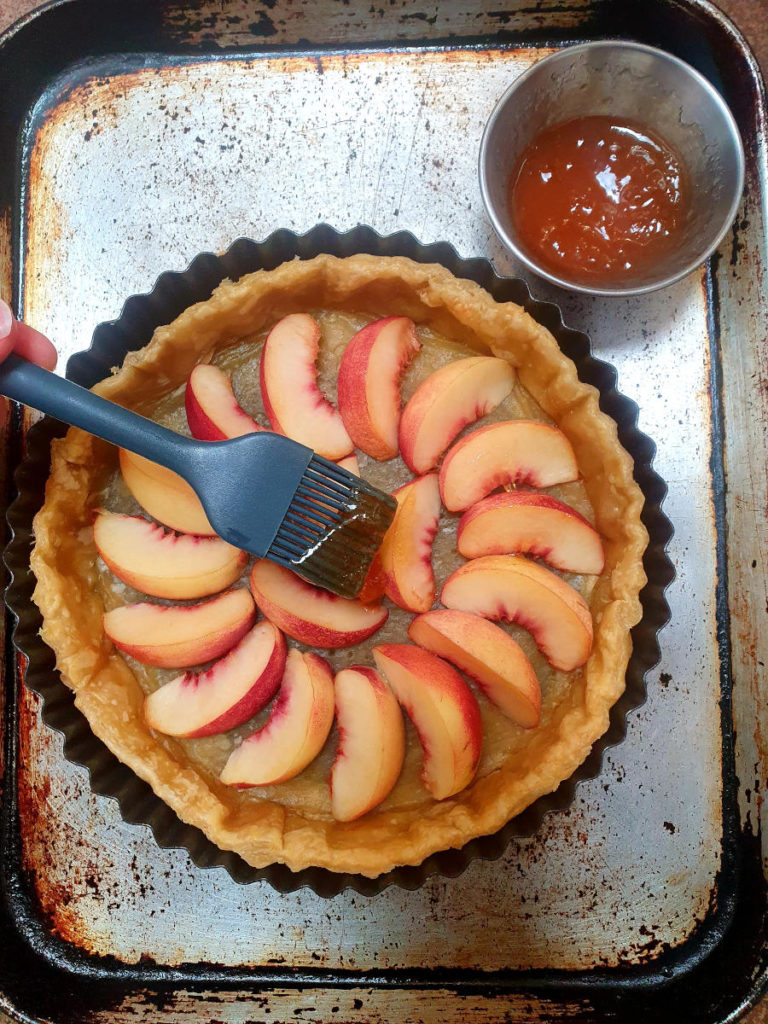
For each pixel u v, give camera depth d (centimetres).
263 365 31
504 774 30
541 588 29
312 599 30
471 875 32
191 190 35
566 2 34
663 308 34
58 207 35
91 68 36
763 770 32
